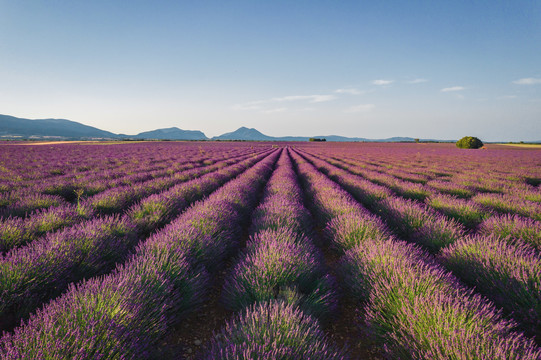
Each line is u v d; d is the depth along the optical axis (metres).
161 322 2.30
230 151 43.88
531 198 8.04
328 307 2.75
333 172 15.33
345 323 2.84
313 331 2.07
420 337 2.06
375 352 2.40
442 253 4.01
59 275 2.93
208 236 3.98
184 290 2.83
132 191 8.00
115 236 4.03
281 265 3.04
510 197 7.63
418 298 2.37
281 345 1.79
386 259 3.15
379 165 22.53
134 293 2.31
